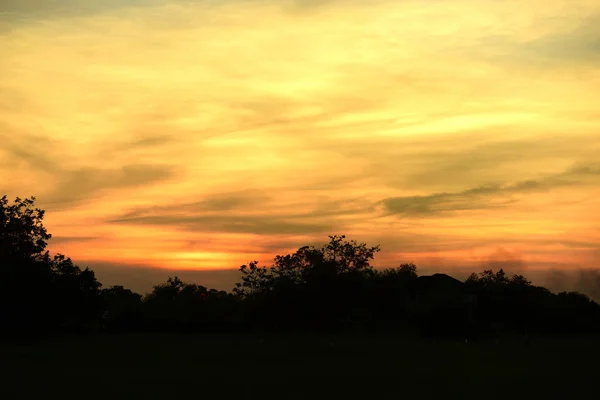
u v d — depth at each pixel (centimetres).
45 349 4588
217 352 4303
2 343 5278
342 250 6794
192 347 4766
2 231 5266
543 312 8012
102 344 5159
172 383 2528
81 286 5872
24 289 5103
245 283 6719
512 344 5434
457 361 3575
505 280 8719
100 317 7506
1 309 5081
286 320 6588
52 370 3055
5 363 3453
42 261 5522
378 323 7131
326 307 6506
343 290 6556
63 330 6625
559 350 4597
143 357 3897
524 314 8025
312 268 6619
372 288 7075
